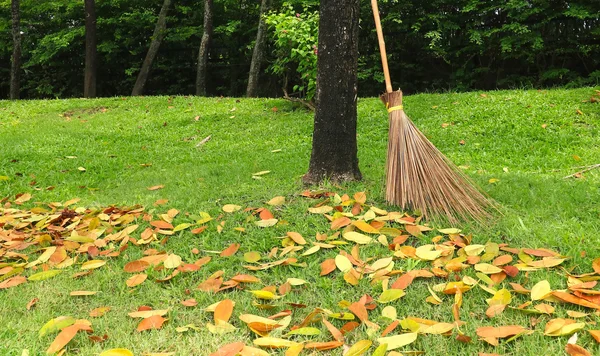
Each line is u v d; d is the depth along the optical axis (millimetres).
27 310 2752
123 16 13141
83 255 3488
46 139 7254
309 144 6422
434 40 10453
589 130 5965
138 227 3875
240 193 4277
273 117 8078
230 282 2857
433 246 3127
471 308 2557
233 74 13500
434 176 3578
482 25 10828
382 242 3244
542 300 2549
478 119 6664
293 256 3164
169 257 3166
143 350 2309
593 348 2164
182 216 3941
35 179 5633
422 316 2525
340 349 2254
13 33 11914
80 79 14781
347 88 4125
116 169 6035
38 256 3561
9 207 4805
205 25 11594
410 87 11906
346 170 4242
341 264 2953
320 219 3629
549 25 10453
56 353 2270
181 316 2625
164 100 9844
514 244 3160
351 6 3969
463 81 11188
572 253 2945
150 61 12359
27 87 15047
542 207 3635
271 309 2625
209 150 6668
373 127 6898
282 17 7879
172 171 5574
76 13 13859
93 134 7699
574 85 10047
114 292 2945
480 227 3404
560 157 5234
